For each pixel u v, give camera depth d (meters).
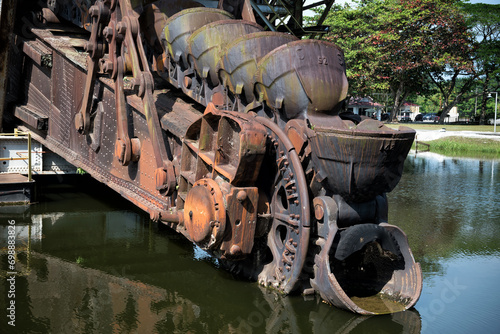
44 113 10.57
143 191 7.77
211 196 5.80
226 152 6.18
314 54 6.04
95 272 6.91
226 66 6.68
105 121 8.64
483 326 5.25
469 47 46.59
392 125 44.97
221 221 5.68
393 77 47.31
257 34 6.45
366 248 6.37
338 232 5.71
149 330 5.20
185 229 6.80
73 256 7.58
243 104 6.82
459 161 21.33
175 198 7.13
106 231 8.90
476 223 9.69
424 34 41.75
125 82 8.51
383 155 5.29
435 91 58.59
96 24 8.00
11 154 10.76
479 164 20.06
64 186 12.41
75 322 5.34
